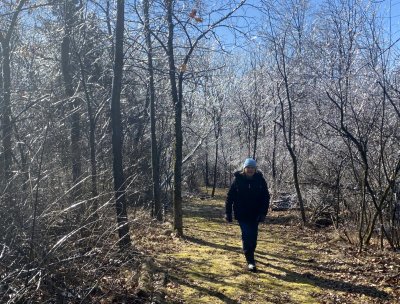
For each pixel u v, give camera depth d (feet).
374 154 38.19
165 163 59.77
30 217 16.98
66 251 17.47
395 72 37.50
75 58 37.68
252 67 79.20
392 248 35.29
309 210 54.13
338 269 29.55
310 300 23.29
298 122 57.57
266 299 23.11
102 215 21.62
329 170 47.65
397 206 36.68
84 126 37.96
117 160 27.73
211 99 84.38
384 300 23.41
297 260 32.01
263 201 28.22
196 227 48.60
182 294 22.76
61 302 16.29
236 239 41.27
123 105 50.90
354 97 40.14
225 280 25.71
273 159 66.49
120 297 19.79
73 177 25.32
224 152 111.86
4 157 20.11
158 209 45.68
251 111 85.97
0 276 15.21
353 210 41.24
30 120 23.73
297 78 57.57
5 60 23.44
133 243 31.76
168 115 55.72
